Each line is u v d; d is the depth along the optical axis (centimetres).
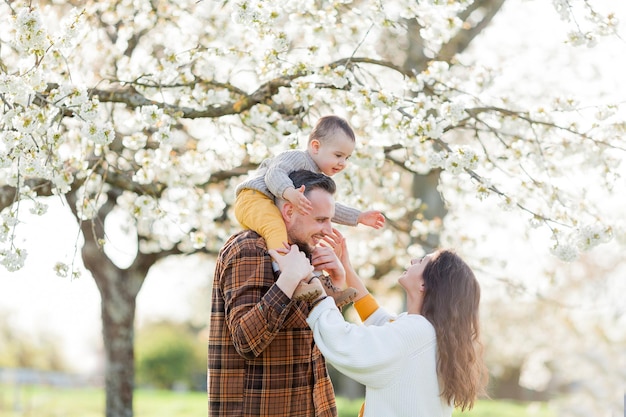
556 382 1892
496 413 1625
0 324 3005
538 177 511
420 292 298
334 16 473
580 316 1502
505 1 739
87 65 540
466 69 512
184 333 2922
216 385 289
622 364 1491
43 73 398
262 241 291
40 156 395
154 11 554
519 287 680
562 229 449
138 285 731
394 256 758
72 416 1766
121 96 469
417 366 279
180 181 544
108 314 723
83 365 3216
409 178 1001
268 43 452
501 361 2117
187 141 630
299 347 290
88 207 463
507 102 504
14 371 2397
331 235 305
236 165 609
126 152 578
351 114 566
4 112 397
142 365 2711
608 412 1487
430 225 683
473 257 699
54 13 502
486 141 619
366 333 277
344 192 539
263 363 283
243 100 473
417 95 495
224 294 286
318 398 299
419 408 278
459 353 284
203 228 665
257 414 281
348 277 331
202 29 562
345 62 464
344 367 273
